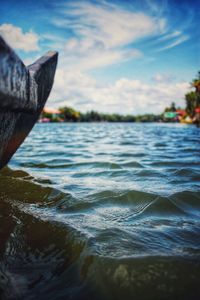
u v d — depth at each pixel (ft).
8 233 8.44
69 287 5.88
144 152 30.76
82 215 9.95
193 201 11.26
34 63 9.71
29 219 9.56
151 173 17.58
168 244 7.47
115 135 73.31
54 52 11.16
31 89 7.66
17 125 9.08
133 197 11.84
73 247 7.48
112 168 19.75
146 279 5.90
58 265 6.73
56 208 10.81
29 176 16.94
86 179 16.16
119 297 5.47
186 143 45.01
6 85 5.58
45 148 35.60
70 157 26.32
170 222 9.16
